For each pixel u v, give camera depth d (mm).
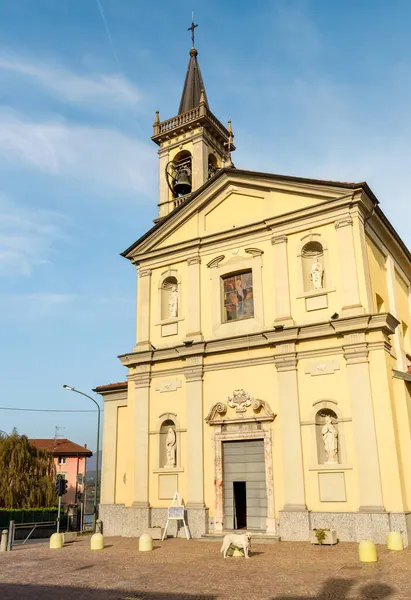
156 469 21266
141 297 24031
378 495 16516
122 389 24312
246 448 19781
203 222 23250
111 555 16250
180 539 19312
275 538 17312
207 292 22281
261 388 19750
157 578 12359
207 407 20781
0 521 39469
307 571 12477
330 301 19188
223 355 20938
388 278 22125
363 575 11758
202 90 30094
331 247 19688
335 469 17484
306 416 18469
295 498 17875
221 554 15562
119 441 24078
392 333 18516
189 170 29297
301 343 19234
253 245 21562
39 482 43312
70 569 14086
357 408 17531
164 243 24172
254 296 20906
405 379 17750
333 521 17062
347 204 19562
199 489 19938
